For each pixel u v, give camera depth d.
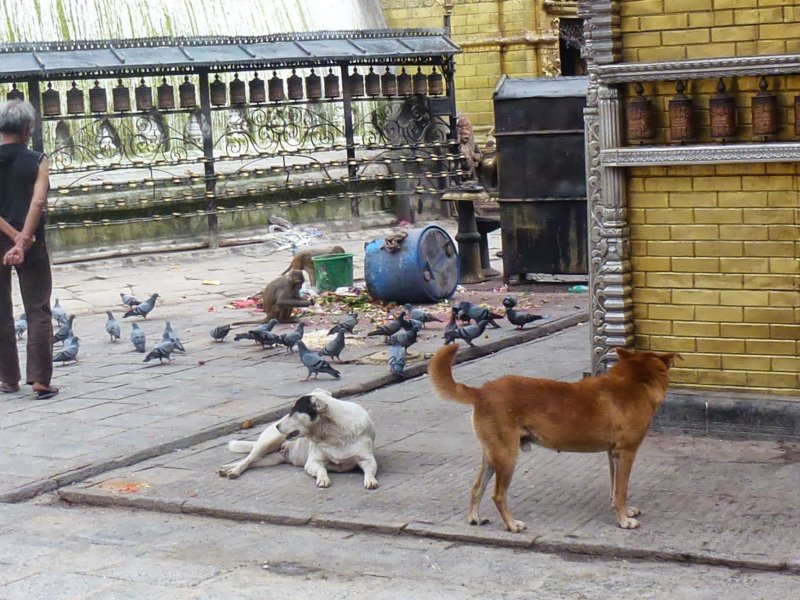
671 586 10.23
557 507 11.09
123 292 18.28
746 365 12.03
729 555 10.42
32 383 13.60
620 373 10.86
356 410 11.67
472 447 12.16
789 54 11.63
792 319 11.91
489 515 11.03
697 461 11.66
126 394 13.64
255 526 11.15
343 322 15.00
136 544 10.96
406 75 23.84
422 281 16.28
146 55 20.59
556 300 16.52
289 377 13.92
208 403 13.29
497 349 14.75
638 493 11.22
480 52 29.67
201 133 22.03
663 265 12.16
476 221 17.81
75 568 10.66
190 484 11.70
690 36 11.94
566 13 29.81
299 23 25.83
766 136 11.83
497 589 10.26
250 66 21.45
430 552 10.70
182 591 10.34
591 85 12.16
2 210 13.57
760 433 11.96
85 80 21.98
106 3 23.06
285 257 20.75
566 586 10.27
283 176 22.69
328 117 24.58
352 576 10.45
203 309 17.08
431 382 10.80
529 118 16.77
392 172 23.81
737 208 11.95
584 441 10.77
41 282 13.60
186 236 21.22
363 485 11.54
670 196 12.09
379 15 29.52
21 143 13.62
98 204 20.53
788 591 10.14
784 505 10.97
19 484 11.78
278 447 11.96
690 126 11.95
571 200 16.73
